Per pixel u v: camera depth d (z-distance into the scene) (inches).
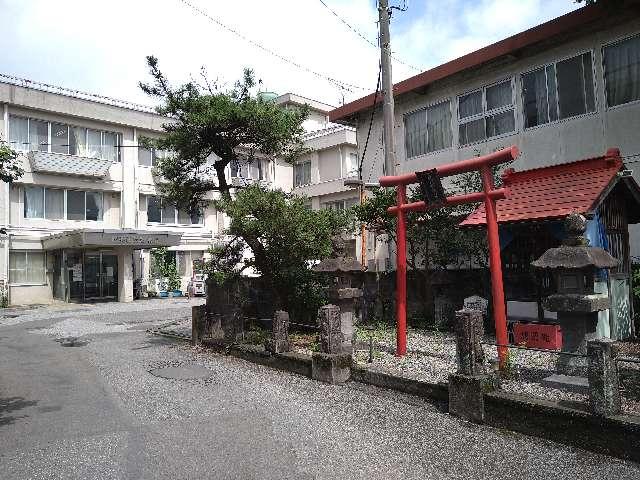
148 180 1099.3
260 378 324.5
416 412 246.8
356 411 250.5
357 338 404.2
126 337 523.2
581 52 461.1
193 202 506.0
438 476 176.4
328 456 195.5
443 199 321.1
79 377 342.0
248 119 440.8
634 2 410.0
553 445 199.5
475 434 214.5
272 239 399.9
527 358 316.5
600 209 343.9
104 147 1049.5
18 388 314.5
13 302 924.0
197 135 459.2
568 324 260.5
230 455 197.8
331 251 370.6
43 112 965.8
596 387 192.4
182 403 272.4
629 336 356.5
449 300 455.5
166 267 1112.2
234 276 429.4
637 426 179.8
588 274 257.9
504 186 407.5
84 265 1000.9
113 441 215.5
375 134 662.5
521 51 499.5
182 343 471.5
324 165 1194.0
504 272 401.7
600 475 172.4
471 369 234.4
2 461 195.0
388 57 464.4
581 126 458.0
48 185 961.5
